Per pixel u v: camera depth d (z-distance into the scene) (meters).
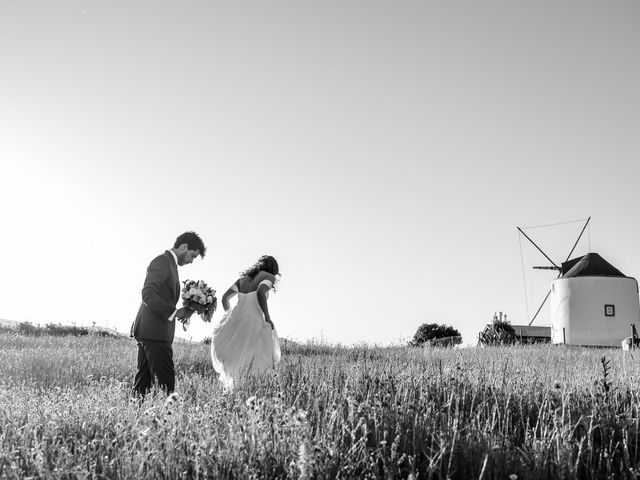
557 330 60.00
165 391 7.33
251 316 9.09
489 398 5.55
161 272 8.22
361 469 3.83
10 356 12.08
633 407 5.52
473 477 4.00
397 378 6.68
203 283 9.00
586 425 4.80
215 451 3.98
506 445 4.34
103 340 20.25
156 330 8.18
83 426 4.91
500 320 56.69
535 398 5.84
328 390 6.00
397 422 4.76
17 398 5.90
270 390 6.11
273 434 4.16
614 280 57.81
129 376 10.42
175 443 4.06
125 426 4.63
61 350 13.83
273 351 9.28
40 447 4.09
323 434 4.23
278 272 9.46
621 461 4.16
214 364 9.15
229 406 5.22
